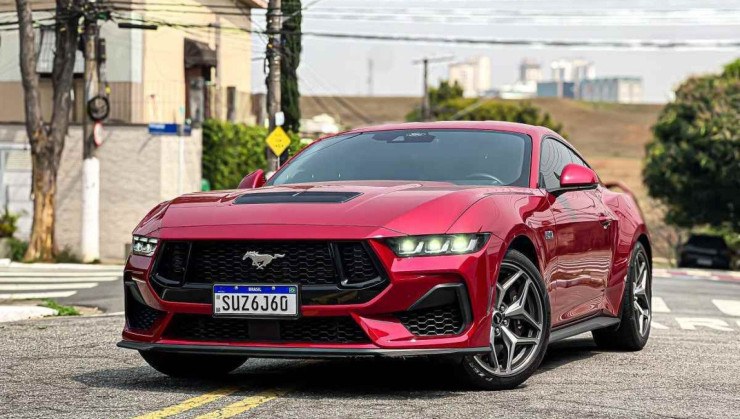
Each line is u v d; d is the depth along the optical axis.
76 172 31.55
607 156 164.25
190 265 6.42
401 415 5.77
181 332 6.53
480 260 6.36
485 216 6.54
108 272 23.48
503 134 8.00
